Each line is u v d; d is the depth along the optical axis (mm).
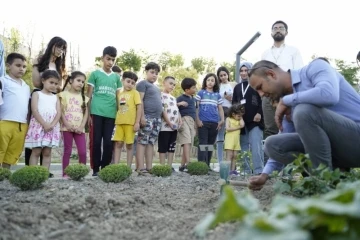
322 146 2887
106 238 1884
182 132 6668
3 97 4797
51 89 5121
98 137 5555
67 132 5375
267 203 2746
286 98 3012
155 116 6000
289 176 3029
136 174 5742
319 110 2875
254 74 3100
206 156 6535
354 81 21594
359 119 3023
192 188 4086
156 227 2135
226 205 1085
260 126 5914
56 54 5457
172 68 32688
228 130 6699
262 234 874
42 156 5242
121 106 5734
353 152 3023
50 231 1964
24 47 18391
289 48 5812
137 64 27047
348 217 1024
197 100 6793
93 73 5707
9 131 4766
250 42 8461
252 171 5965
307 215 1043
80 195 3090
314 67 3012
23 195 3209
